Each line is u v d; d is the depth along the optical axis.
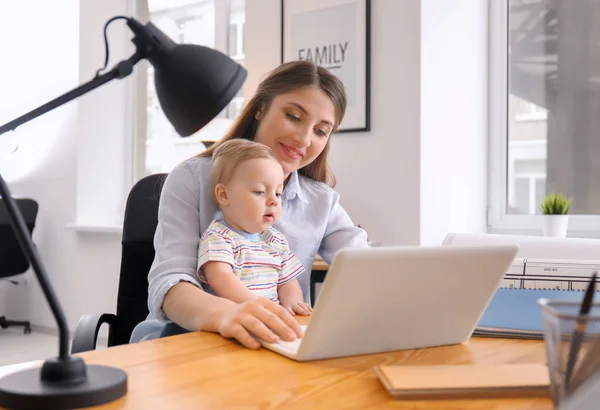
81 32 3.90
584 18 2.82
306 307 1.21
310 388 0.65
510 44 3.01
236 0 3.77
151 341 0.87
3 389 0.58
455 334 0.87
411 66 2.65
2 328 4.24
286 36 3.01
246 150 1.32
